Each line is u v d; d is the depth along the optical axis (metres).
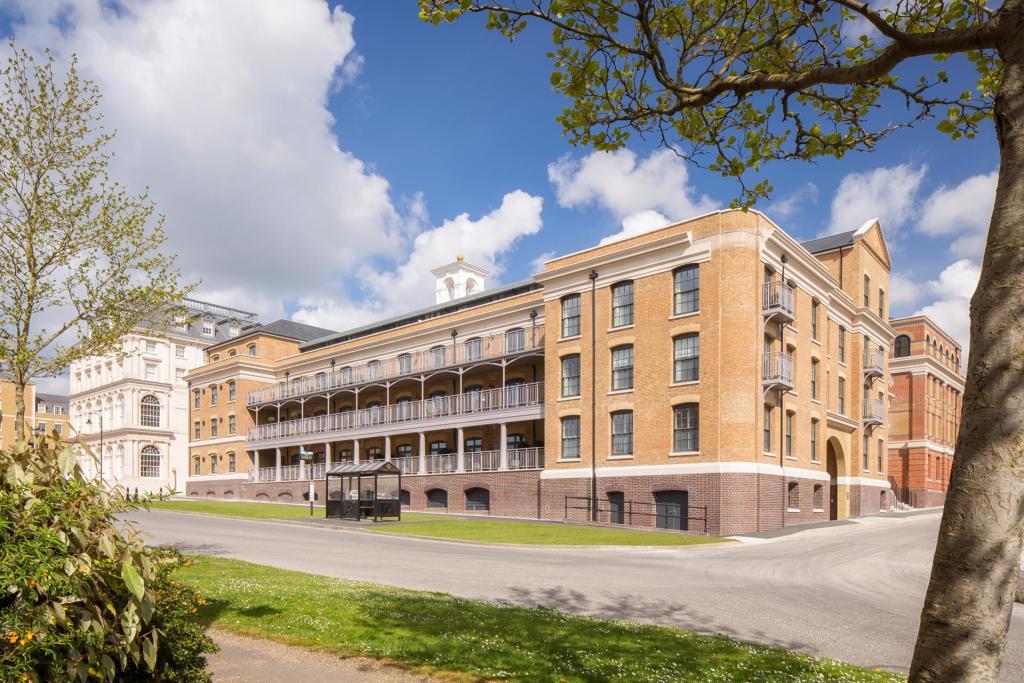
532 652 6.93
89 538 3.88
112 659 4.07
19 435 12.44
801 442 29.03
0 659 3.30
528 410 32.62
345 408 47.75
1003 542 2.93
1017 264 3.02
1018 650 8.83
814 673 6.48
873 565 16.47
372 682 6.00
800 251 28.73
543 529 23.80
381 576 13.35
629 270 28.77
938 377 54.84
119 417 68.31
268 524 26.45
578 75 6.43
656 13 6.06
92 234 12.92
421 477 37.38
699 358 26.11
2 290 12.13
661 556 17.78
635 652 7.07
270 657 6.79
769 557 17.78
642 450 27.36
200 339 72.25
